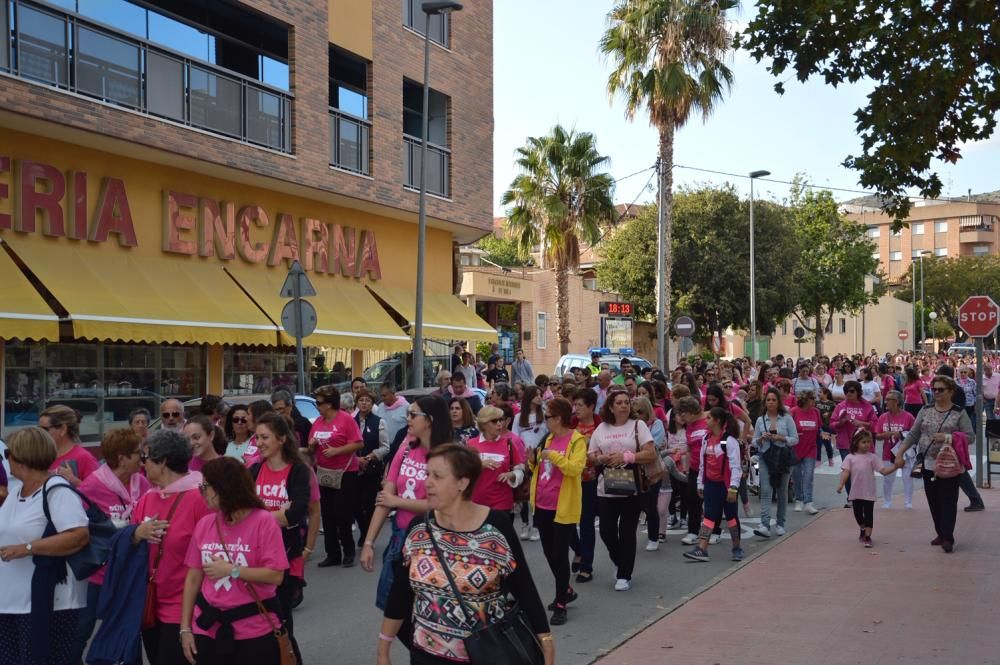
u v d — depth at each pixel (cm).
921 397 2342
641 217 4959
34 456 588
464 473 438
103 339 1566
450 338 2527
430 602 429
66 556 589
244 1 1912
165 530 570
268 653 523
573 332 4694
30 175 1575
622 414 988
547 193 3656
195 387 1925
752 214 4122
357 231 2380
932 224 12262
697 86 3294
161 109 1752
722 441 1139
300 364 1514
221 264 1966
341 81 2266
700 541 1140
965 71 1002
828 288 5903
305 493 664
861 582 988
